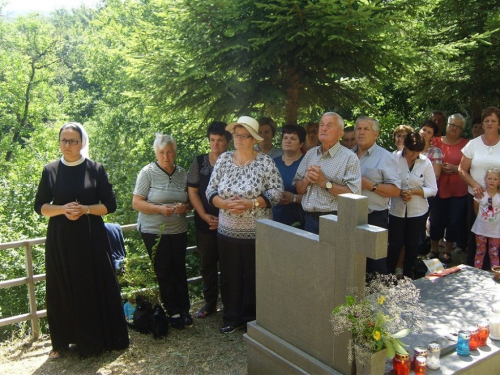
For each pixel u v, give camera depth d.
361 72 5.28
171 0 5.02
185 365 3.96
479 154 5.23
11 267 7.92
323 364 3.10
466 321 3.64
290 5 4.75
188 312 4.74
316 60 5.32
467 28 6.18
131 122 12.45
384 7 5.08
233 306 4.44
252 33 5.00
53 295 3.97
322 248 3.02
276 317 3.48
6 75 24.12
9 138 23.47
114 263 4.53
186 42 4.99
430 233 6.09
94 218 3.96
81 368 3.94
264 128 5.12
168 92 5.13
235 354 4.11
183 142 9.50
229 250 4.27
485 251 5.25
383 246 2.71
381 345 2.77
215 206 4.24
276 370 3.45
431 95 6.96
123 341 4.17
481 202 5.18
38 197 3.94
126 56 5.54
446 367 3.07
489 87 6.59
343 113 8.02
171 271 4.63
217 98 5.34
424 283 4.38
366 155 4.50
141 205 4.46
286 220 4.68
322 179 4.00
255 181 4.12
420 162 5.04
